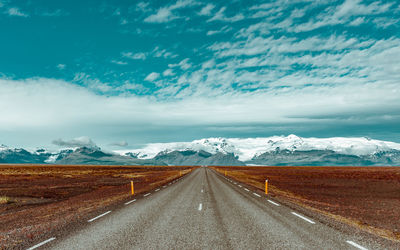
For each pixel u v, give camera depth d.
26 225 9.53
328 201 18.19
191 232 7.82
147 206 13.12
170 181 35.00
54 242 6.84
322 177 48.12
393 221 11.93
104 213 11.15
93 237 7.28
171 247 6.36
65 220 9.80
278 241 6.86
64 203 15.91
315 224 8.91
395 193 24.44
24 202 17.09
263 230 8.05
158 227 8.49
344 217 11.33
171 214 10.84
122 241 6.88
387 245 6.56
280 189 25.75
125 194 19.69
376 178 43.81
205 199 15.92
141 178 45.12
